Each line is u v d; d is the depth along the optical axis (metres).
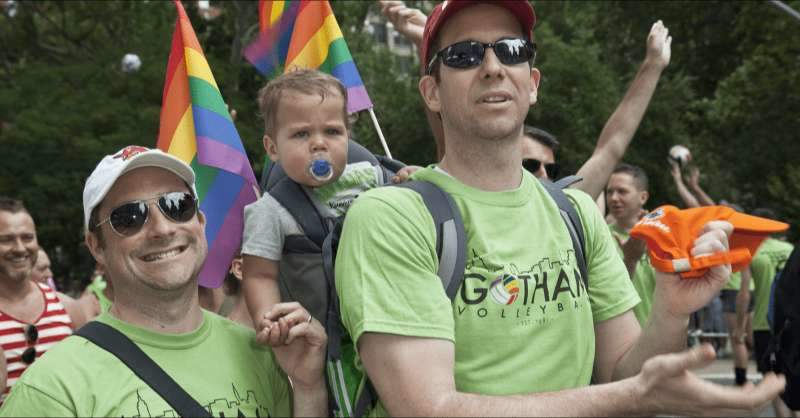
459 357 2.90
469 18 3.11
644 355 2.98
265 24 5.54
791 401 6.12
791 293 6.05
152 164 3.30
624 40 36.78
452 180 3.07
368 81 33.34
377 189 3.03
